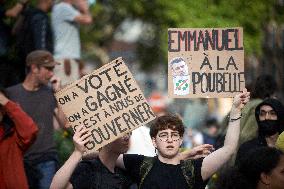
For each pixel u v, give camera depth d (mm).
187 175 8625
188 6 19109
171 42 9547
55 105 11508
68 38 13992
